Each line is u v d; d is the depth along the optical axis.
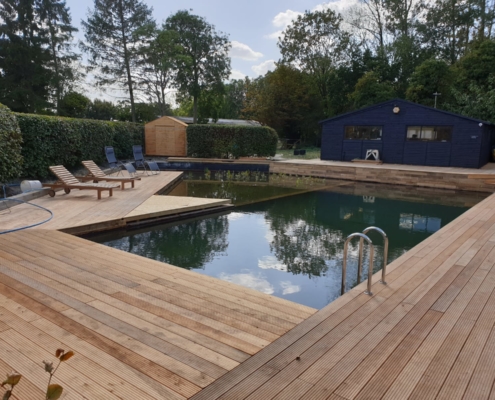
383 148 17.09
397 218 8.45
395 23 31.61
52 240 5.02
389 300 3.23
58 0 28.80
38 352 2.30
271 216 8.43
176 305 3.07
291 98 31.83
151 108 31.61
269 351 2.38
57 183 8.48
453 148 15.47
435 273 3.95
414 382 2.07
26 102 27.34
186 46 34.88
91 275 3.74
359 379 2.09
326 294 4.44
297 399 1.91
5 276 3.66
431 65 25.42
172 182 12.11
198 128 18.89
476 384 2.06
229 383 2.04
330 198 10.86
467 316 2.94
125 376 2.09
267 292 4.48
